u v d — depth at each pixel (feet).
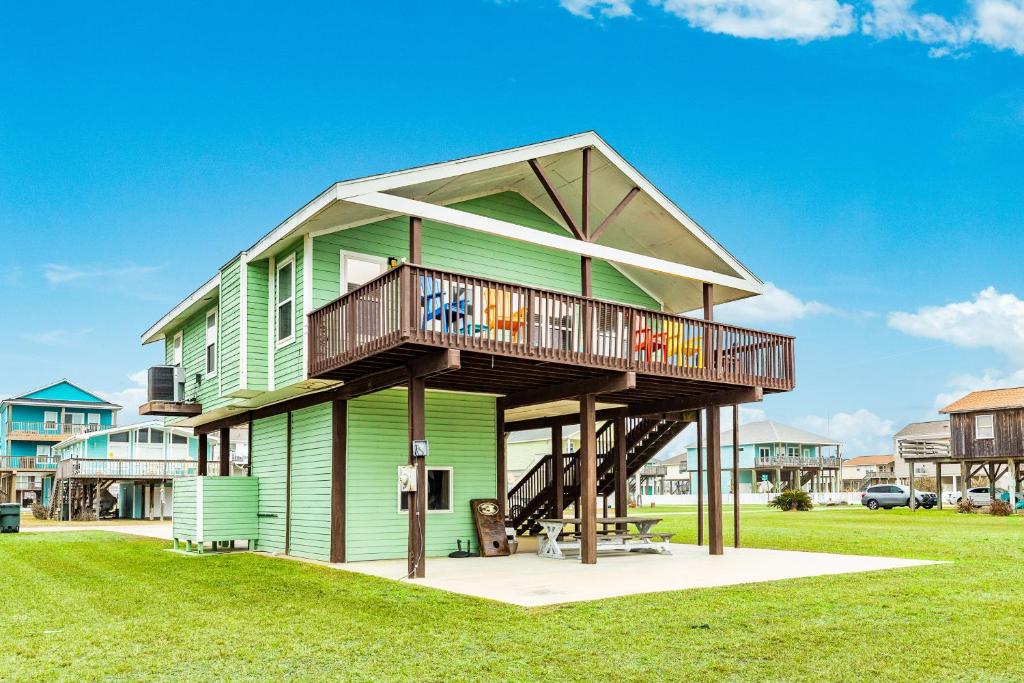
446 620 26.68
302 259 45.01
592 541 43.21
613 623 26.02
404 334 33.86
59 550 55.67
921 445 125.70
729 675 20.21
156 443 136.67
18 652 23.21
